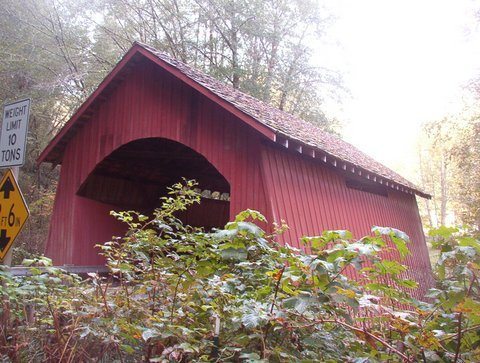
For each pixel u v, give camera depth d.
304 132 8.85
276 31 22.03
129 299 2.84
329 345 2.49
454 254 2.39
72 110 19.58
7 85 17.42
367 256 2.75
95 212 9.88
